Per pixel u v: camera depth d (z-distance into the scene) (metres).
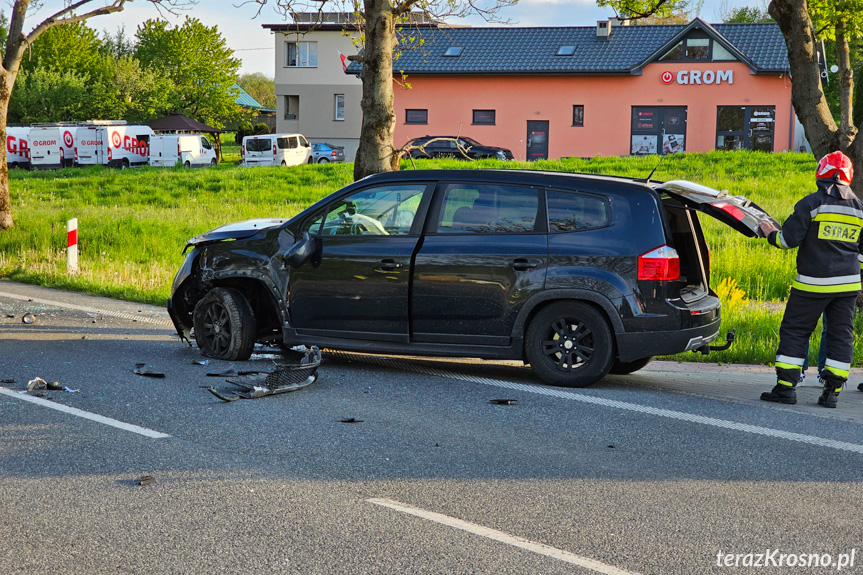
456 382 7.36
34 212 22.31
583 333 7.11
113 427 5.73
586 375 7.11
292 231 7.94
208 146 49.53
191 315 8.72
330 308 7.70
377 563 3.66
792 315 6.83
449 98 43.03
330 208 7.84
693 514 4.29
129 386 6.96
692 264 7.57
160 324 10.37
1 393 6.64
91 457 5.08
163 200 26.66
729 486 4.73
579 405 6.55
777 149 39.50
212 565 3.63
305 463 5.03
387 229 7.59
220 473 4.83
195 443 5.41
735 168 28.30
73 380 7.14
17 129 47.38
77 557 3.70
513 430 5.82
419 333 7.45
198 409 6.27
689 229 7.59
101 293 12.76
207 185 30.22
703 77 39.91
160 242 17.56
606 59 41.16
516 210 7.27
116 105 65.56
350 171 33.81
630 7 13.45
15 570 3.56
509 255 7.17
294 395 6.79
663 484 4.75
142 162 47.91
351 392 6.92
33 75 64.75
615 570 3.63
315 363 7.13
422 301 7.39
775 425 6.09
